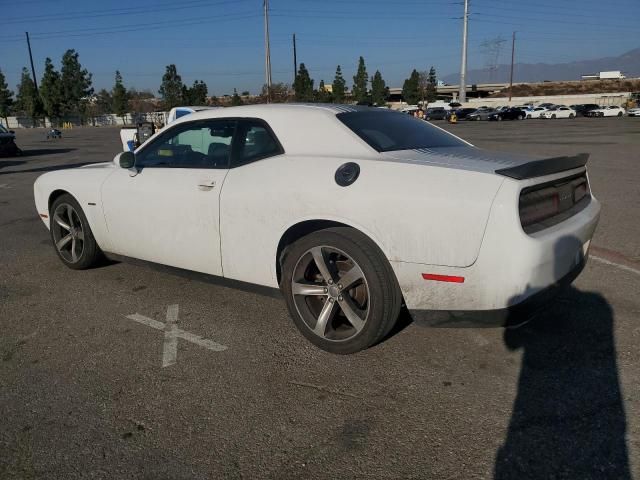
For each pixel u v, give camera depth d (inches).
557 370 117.4
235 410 105.9
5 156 782.5
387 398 108.6
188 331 143.3
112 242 175.8
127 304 163.6
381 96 3631.9
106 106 3700.8
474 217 104.6
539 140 842.2
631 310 148.6
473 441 94.3
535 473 85.9
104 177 175.2
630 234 232.8
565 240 112.9
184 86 2834.6
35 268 202.8
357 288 123.8
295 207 125.4
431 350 128.3
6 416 105.4
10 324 150.6
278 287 136.6
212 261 147.3
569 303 154.3
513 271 103.7
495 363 121.3
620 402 104.3
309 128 134.0
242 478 86.7
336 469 88.3
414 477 85.9
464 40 2401.6
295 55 2116.1
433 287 111.2
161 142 163.6
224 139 147.3
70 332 144.4
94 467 90.1
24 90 2989.7
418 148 133.8
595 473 85.4
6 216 312.8
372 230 114.8
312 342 130.3
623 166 473.7
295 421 101.8
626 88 3912.4
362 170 119.0
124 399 110.9
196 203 145.9
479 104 3225.9
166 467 89.8
